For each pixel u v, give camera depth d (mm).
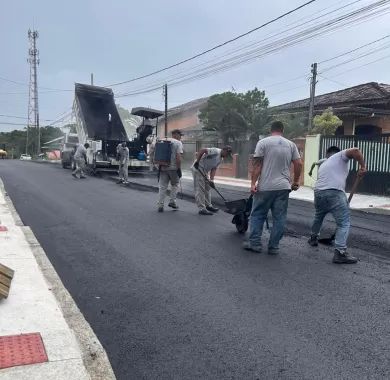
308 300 4848
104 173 20484
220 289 5145
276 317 4383
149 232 8062
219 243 7320
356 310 4598
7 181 16031
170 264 6105
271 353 3678
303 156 19375
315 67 25531
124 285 5258
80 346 3650
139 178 19719
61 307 4418
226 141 27844
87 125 21219
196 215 9930
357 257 6750
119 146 16578
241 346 3789
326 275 5742
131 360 3545
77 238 7512
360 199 14820
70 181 17094
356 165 16594
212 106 28188
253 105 28047
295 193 16234
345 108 24469
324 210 6887
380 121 25312
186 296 4918
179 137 10516
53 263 6078
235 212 7996
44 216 9375
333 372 3400
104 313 4449
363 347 3803
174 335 3980
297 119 25938
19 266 5465
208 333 4023
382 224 10156
